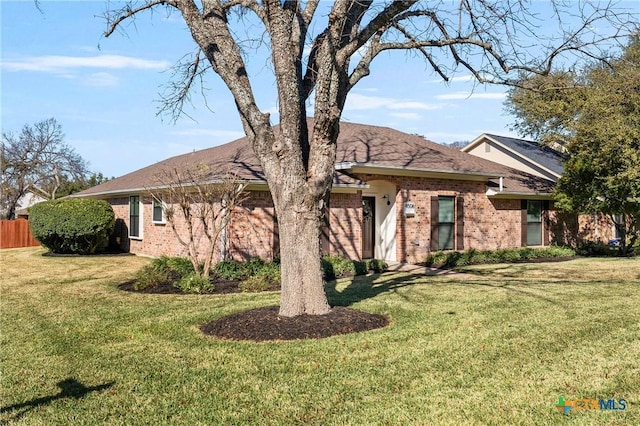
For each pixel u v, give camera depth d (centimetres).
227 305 1002
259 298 1080
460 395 518
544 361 623
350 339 717
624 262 1772
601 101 1781
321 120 754
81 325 837
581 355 645
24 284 1331
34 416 479
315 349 671
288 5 771
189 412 484
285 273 805
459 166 1809
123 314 921
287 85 759
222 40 795
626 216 2320
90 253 2106
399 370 592
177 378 573
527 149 2558
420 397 513
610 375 572
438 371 589
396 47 848
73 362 637
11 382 568
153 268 1383
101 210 2047
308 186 782
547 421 458
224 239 1403
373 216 1784
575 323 814
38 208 2028
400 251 1694
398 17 887
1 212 4131
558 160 2402
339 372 586
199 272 1270
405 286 1227
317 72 793
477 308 944
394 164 1593
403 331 763
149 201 1952
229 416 474
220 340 728
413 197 1723
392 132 2073
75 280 1402
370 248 1775
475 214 1895
